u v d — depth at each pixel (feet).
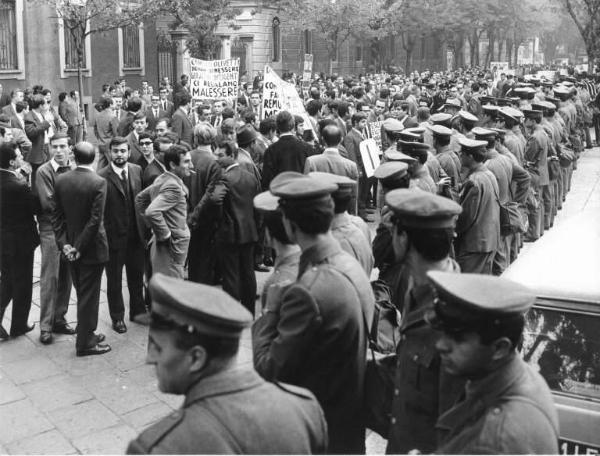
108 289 23.97
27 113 45.57
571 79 83.20
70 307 26.63
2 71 76.59
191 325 7.40
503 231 26.32
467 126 32.68
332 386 10.95
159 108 55.88
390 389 11.39
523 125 39.27
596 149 75.41
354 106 52.90
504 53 274.36
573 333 12.46
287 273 12.16
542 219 38.14
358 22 120.57
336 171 25.96
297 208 10.83
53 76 81.76
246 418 7.41
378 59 155.63
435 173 27.09
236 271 24.22
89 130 83.25
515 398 7.55
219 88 44.39
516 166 29.58
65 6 59.11
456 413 8.01
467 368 7.75
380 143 40.83
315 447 8.14
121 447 16.65
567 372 12.34
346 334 10.71
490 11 181.16
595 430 11.61
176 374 7.54
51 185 22.90
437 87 86.07
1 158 22.34
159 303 7.57
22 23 78.43
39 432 17.29
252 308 25.09
